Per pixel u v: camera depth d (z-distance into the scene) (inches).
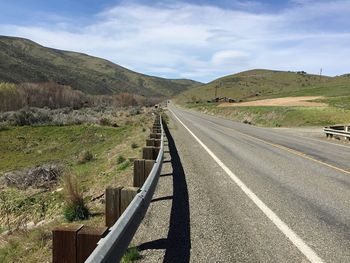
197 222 253.6
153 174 275.6
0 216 478.6
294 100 3233.3
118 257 145.9
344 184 389.4
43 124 1553.9
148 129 1119.0
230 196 328.2
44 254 214.5
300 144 823.1
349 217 270.8
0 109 2647.6
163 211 280.7
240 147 720.3
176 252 201.3
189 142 805.2
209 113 3282.5
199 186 369.4
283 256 197.0
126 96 5329.7
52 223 270.7
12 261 213.6
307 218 265.7
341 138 1027.3
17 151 1168.8
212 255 197.8
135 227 183.2
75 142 1277.1
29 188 592.4
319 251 204.8
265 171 458.3
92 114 2271.2
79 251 145.7
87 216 275.7
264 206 295.3
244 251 203.3
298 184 384.2
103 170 612.4
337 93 4409.5
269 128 1453.0
